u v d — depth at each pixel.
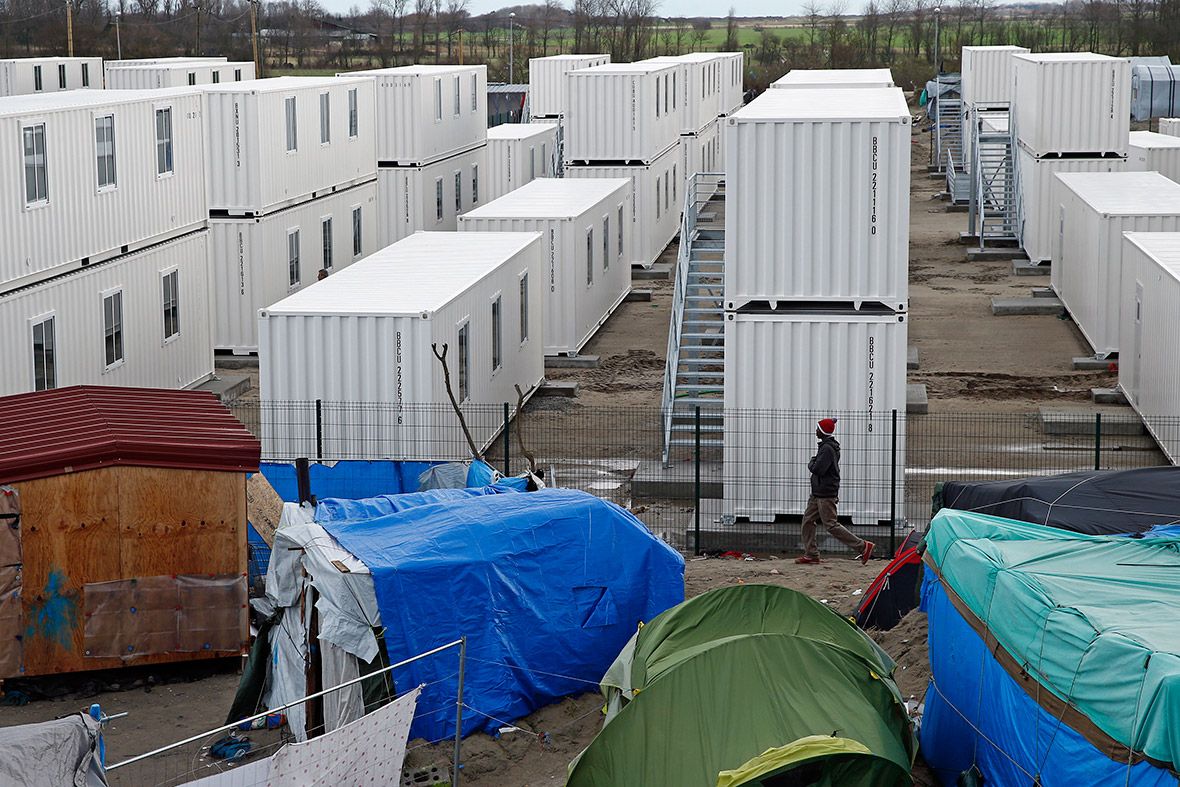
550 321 28.48
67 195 20.58
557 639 12.43
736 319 17.19
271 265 28.23
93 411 14.41
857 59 115.19
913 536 13.81
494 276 21.91
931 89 77.75
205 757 11.52
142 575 13.12
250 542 15.41
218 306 28.02
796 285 17.00
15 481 12.64
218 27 114.88
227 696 13.00
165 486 13.10
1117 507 12.31
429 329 18.33
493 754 11.45
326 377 18.62
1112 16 127.06
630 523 13.10
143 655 13.18
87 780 8.24
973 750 9.87
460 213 40.16
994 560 9.88
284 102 28.55
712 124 52.91
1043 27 147.50
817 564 16.69
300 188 29.72
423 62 128.12
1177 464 19.20
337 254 32.56
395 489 16.94
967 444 21.95
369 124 34.66
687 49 142.12
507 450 17.89
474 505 12.91
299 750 8.71
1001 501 12.91
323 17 136.88
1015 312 33.34
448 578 11.70
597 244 31.12
